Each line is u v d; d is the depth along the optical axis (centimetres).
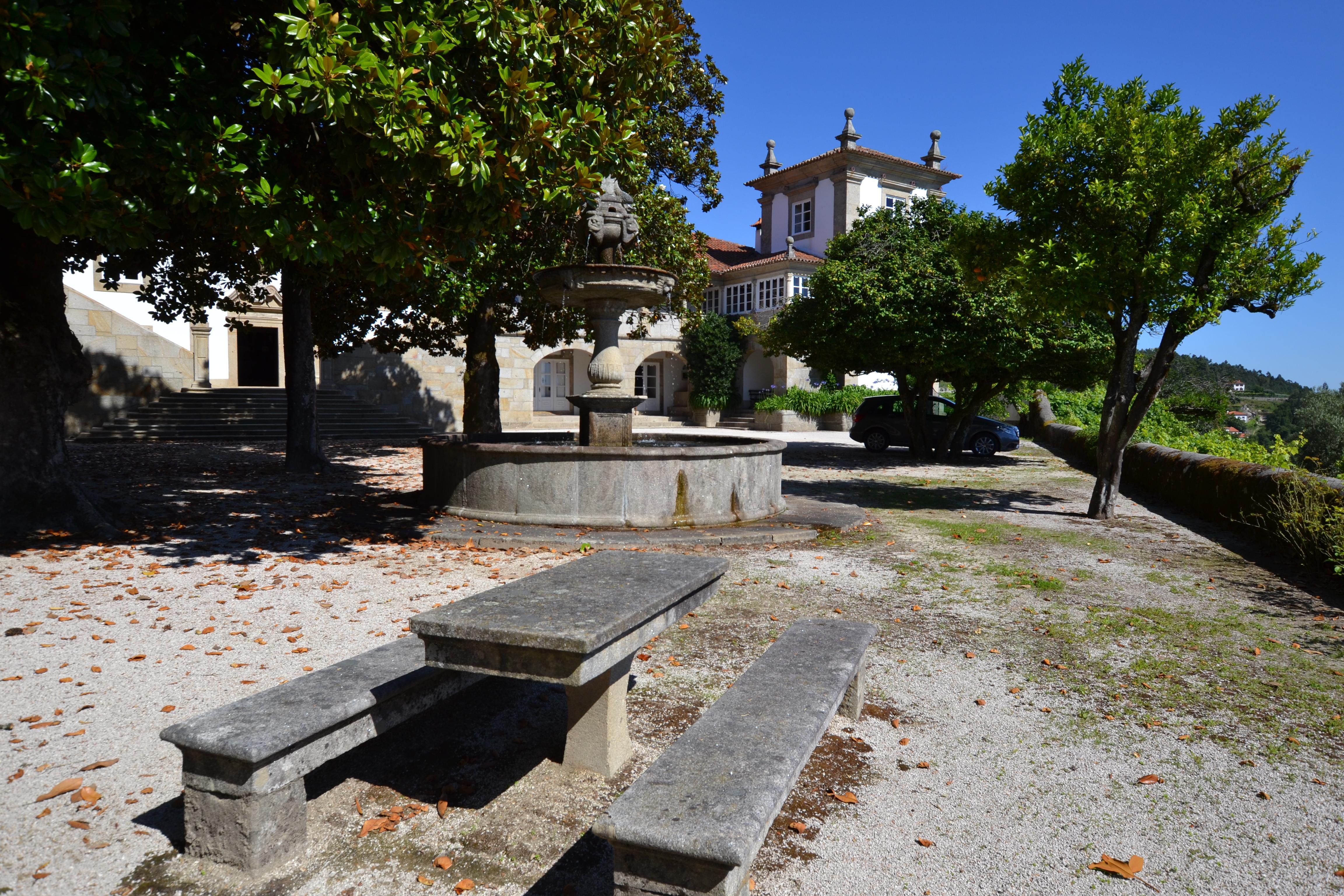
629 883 180
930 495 1182
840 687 276
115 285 1201
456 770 296
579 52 639
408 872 233
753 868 237
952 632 488
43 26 418
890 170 3438
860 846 250
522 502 782
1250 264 837
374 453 1695
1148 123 842
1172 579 648
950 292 1508
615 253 837
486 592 275
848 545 756
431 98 509
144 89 514
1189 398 2038
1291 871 242
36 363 695
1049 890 230
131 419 1878
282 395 2117
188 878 225
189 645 425
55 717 331
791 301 1861
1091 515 987
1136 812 277
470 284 1237
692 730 233
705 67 1616
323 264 995
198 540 710
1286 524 721
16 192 445
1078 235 894
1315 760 323
